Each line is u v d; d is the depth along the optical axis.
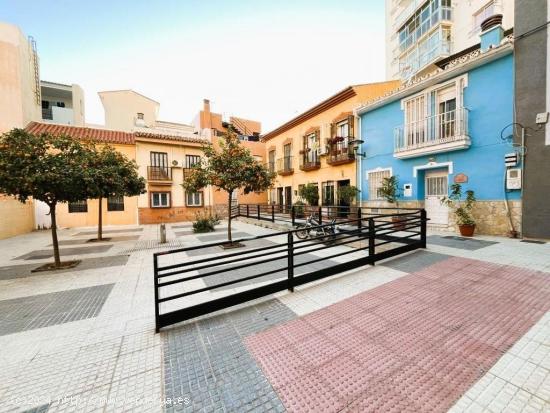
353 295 3.73
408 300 3.46
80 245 9.08
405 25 17.53
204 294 4.21
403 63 17.80
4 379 2.23
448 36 14.49
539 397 1.80
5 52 13.82
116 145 16.12
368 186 11.47
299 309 3.38
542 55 6.27
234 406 1.83
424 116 9.03
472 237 7.25
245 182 7.96
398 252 5.66
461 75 7.88
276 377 2.12
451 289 3.73
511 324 2.75
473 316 2.95
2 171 5.01
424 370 2.12
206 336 2.82
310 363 2.28
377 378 2.05
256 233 10.82
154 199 17.05
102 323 3.27
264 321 3.11
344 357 2.34
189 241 9.43
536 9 6.31
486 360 2.21
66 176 5.65
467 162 7.88
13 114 14.05
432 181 9.23
